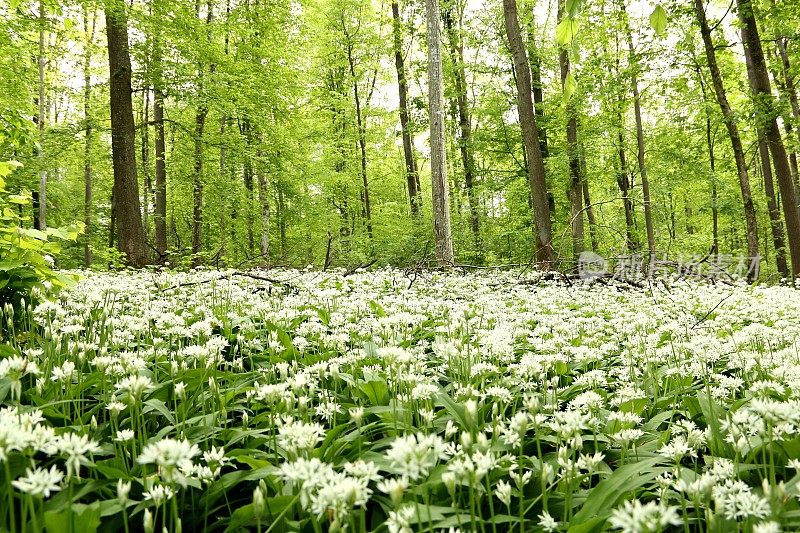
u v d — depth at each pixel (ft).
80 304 15.79
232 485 7.66
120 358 10.05
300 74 69.62
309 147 82.79
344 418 10.53
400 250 66.08
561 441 8.41
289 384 9.57
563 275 35.53
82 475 8.01
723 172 72.28
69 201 77.15
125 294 20.47
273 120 59.88
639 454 9.20
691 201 96.32
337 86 86.94
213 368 11.02
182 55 47.37
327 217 80.69
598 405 9.64
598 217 85.15
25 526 5.71
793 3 43.55
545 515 6.76
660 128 69.05
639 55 54.39
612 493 7.21
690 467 9.04
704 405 10.07
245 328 16.88
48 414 9.21
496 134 65.87
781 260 57.67
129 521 7.23
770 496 6.07
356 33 80.84
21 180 44.34
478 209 71.87
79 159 68.80
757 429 7.38
